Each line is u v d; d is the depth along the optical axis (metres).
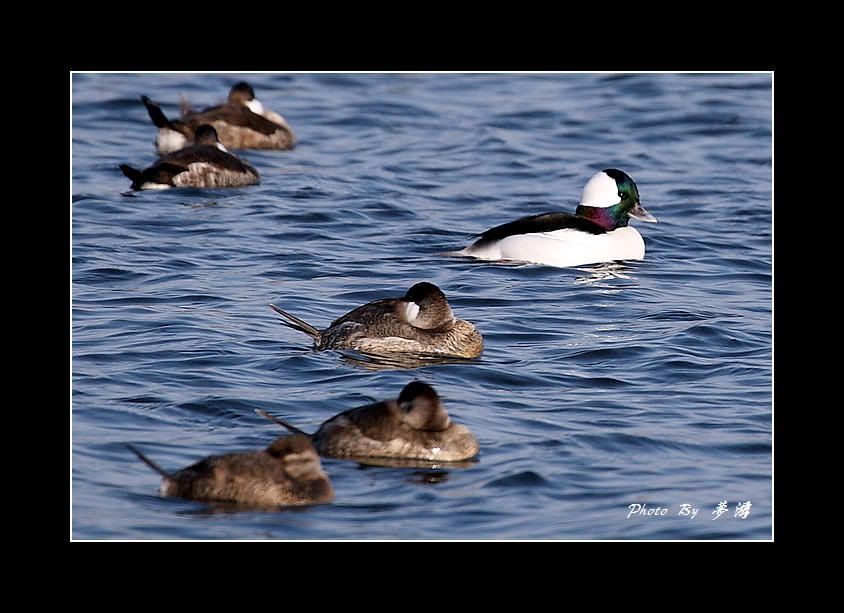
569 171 27.53
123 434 12.66
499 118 32.19
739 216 24.09
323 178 26.25
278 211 23.38
